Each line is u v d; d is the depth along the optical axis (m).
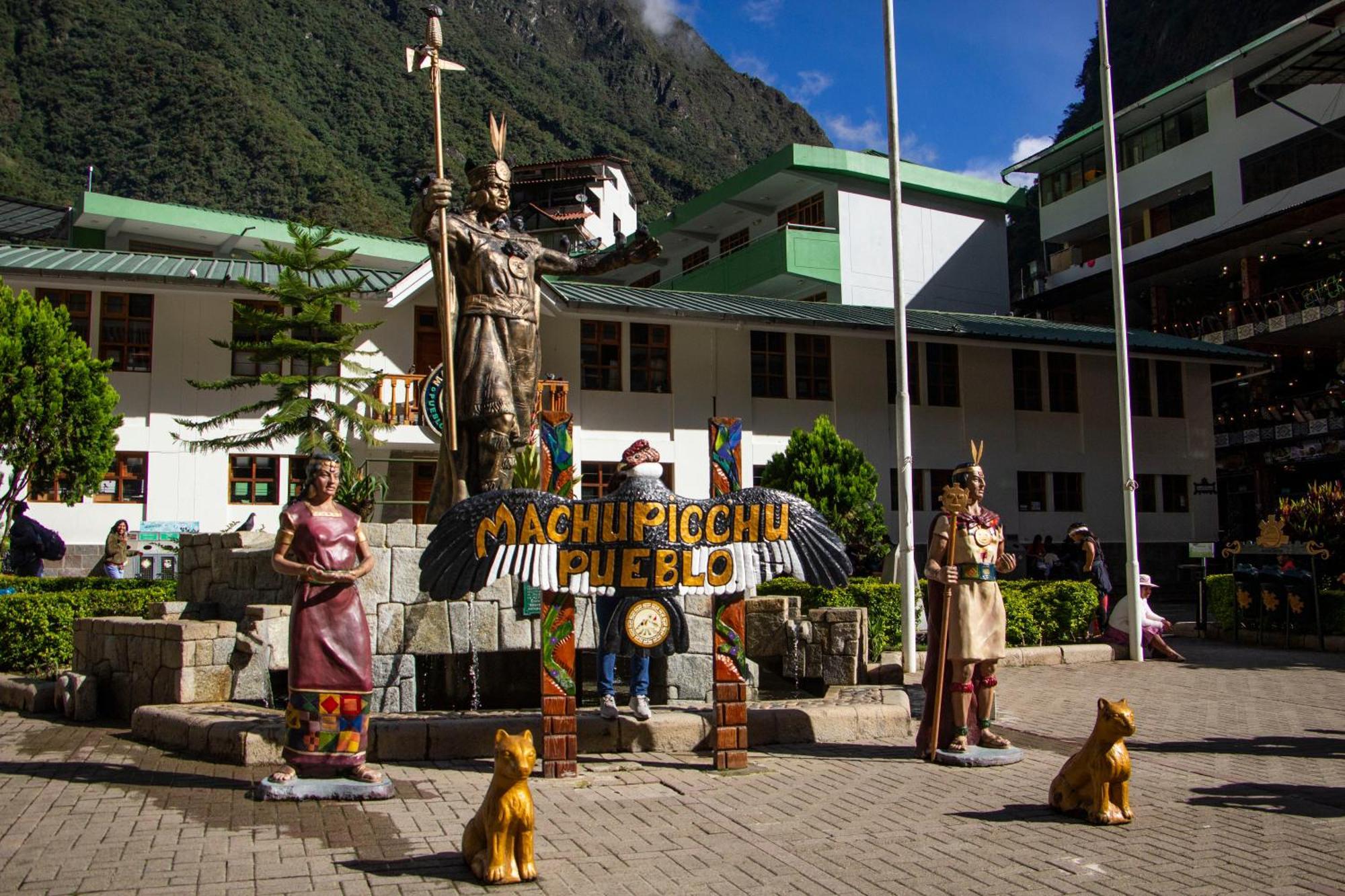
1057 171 40.72
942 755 7.53
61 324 15.42
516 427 10.81
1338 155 30.75
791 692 11.02
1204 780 7.00
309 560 6.38
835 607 11.74
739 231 38.53
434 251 10.23
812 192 34.97
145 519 21.11
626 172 48.41
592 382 23.83
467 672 9.76
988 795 6.59
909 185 34.69
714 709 8.12
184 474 21.38
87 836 5.47
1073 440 27.89
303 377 19.34
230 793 6.41
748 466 24.77
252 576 10.08
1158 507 28.72
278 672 9.64
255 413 21.83
